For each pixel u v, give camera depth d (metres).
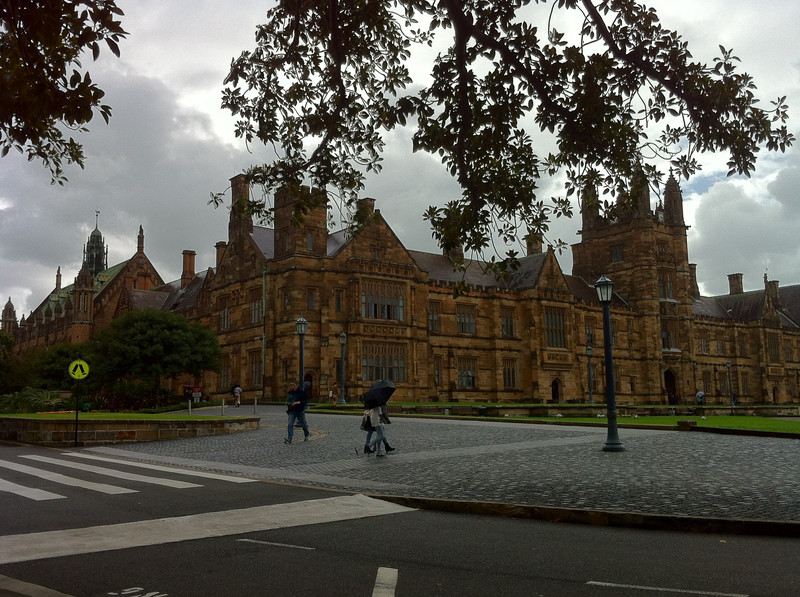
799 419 44.91
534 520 12.45
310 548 10.10
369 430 22.05
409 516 12.82
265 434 30.84
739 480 15.61
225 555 9.68
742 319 118.88
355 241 67.62
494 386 80.56
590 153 14.93
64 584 8.30
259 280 68.25
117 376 64.25
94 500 14.34
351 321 65.31
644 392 95.69
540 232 15.53
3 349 83.62
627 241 99.69
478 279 86.00
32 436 29.06
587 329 91.25
